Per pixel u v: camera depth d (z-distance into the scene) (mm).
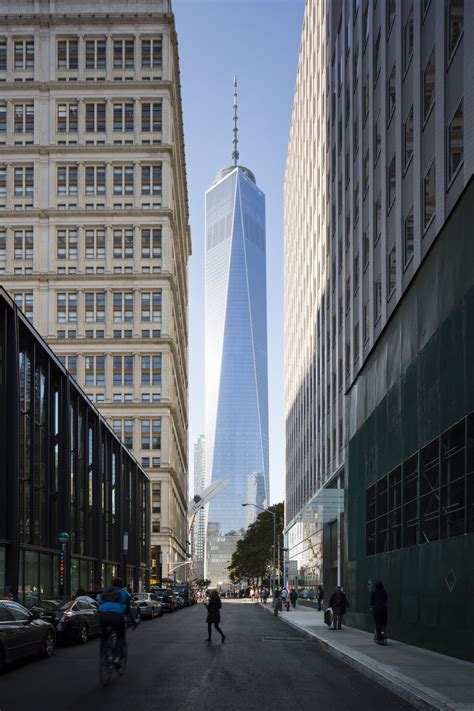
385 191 31766
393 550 26219
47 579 38812
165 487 104562
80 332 106688
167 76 109625
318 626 32969
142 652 21312
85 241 108125
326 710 11820
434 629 20547
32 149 107875
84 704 12242
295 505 77000
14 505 32250
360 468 33594
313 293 62594
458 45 21250
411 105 27219
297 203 78188
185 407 158125
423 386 22734
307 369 66812
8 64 109250
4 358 32406
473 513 17750
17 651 17375
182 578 137500
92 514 52125
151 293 107688
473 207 18141
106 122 109188
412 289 24375
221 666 17750
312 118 64312
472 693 12500
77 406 46500
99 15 109000
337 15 48688
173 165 113688
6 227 107438
